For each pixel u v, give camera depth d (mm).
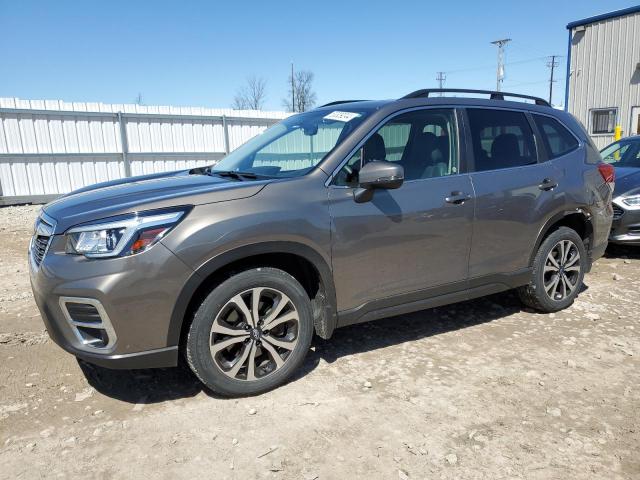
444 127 3922
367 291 3496
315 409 3051
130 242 2771
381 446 2695
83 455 2641
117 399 3191
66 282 2799
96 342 2898
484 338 4102
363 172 3225
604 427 2848
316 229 3199
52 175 15281
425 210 3619
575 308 4773
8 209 13766
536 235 4316
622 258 6750
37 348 3912
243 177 3600
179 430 2852
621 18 18062
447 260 3811
